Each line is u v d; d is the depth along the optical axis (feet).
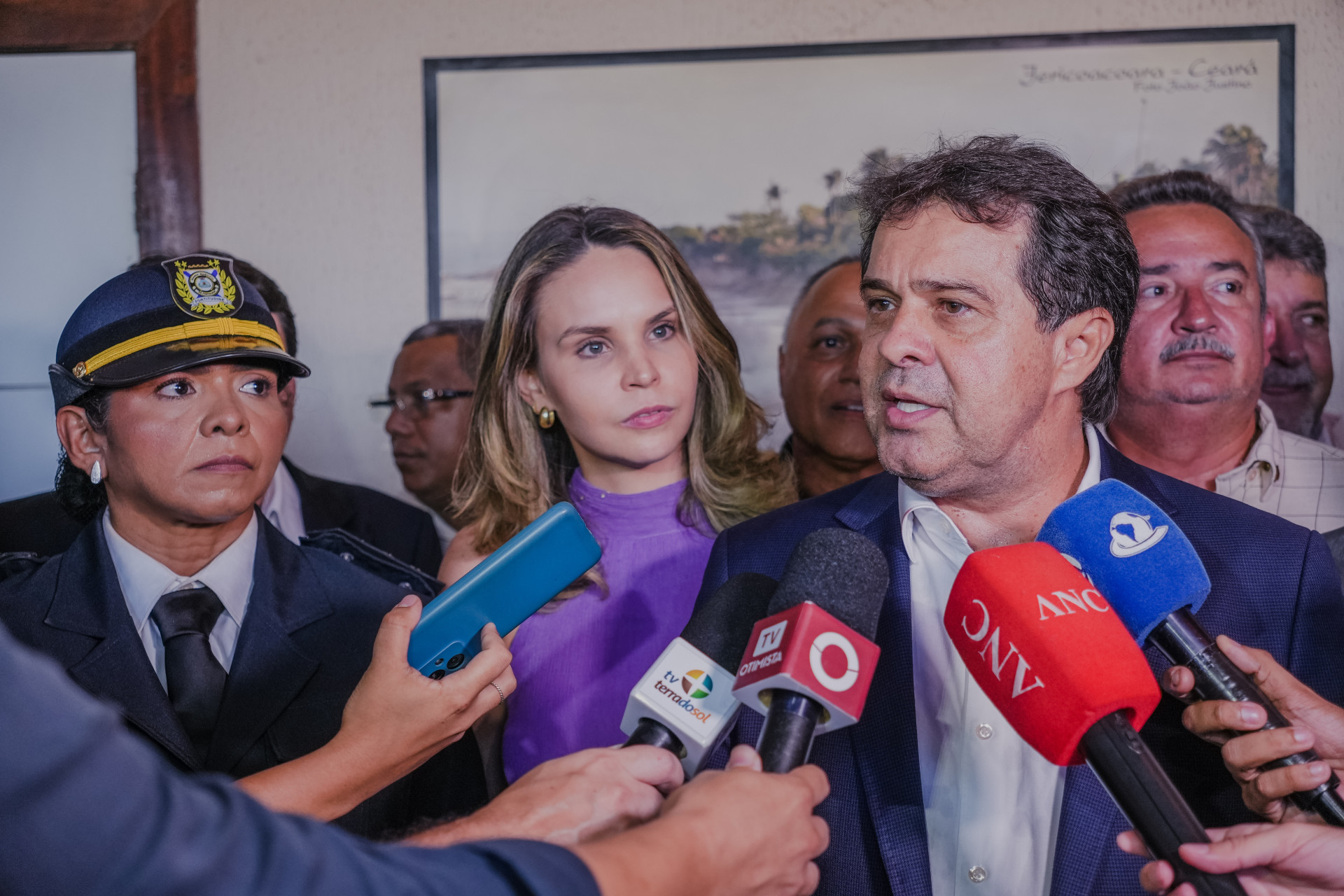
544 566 4.46
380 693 4.22
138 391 4.89
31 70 9.05
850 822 4.25
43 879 1.92
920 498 4.55
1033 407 4.24
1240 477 8.04
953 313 4.19
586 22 8.83
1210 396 8.01
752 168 8.66
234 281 5.24
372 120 9.02
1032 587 3.42
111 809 1.96
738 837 2.72
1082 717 3.14
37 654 2.07
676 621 6.32
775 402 8.58
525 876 2.25
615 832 3.29
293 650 5.10
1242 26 8.32
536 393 6.73
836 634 3.21
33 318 9.03
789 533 4.97
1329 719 3.48
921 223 4.22
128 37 9.03
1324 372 8.05
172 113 9.05
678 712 3.56
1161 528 3.70
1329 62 8.25
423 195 8.98
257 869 2.06
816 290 8.54
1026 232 4.12
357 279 9.02
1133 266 4.44
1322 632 4.15
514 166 8.89
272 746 4.97
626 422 6.31
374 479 8.92
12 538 8.09
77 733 1.97
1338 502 7.95
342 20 9.02
